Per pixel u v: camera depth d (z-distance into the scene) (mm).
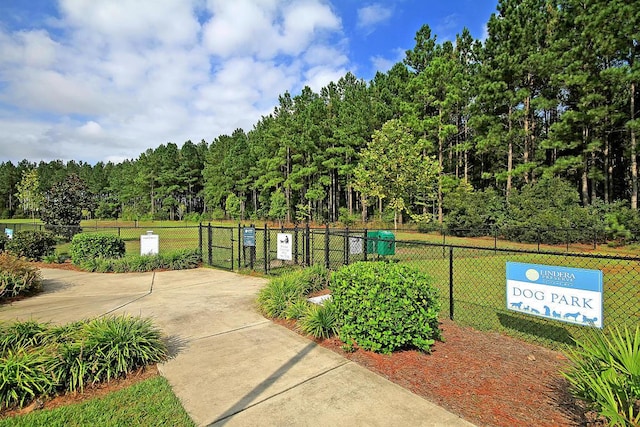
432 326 3990
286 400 2760
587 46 16250
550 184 18156
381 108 30016
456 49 27969
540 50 19984
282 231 10117
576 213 16219
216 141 51469
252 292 6754
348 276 3943
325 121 33750
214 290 6961
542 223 16531
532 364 3385
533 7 20312
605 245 15109
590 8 15469
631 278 8391
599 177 18688
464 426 2365
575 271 3400
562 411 2521
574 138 18406
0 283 6277
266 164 38125
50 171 69312
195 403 2748
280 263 10070
